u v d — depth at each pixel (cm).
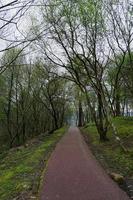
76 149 2975
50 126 8450
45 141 4222
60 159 2336
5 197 1414
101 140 3381
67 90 7312
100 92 3244
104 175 1709
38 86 6006
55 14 2512
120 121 4547
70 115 12419
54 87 6025
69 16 2934
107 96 3950
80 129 6844
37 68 5169
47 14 2648
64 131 6175
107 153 2561
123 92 4784
